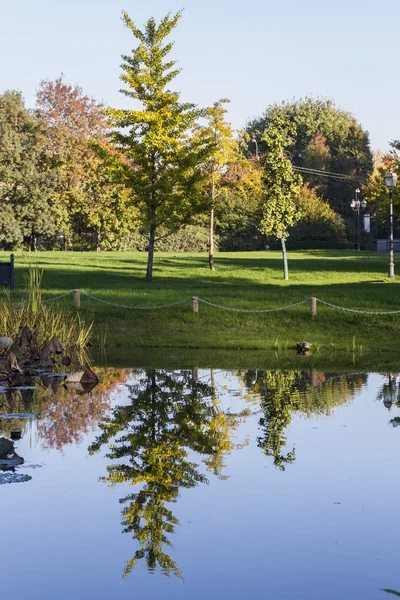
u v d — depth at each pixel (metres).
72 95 72.94
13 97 68.81
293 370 15.98
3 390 13.34
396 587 5.28
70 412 11.22
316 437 9.58
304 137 109.25
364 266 45.69
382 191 57.06
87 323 22.73
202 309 23.42
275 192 37.59
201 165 40.91
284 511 6.80
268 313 22.88
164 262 46.25
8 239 66.00
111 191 68.50
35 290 20.09
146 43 33.28
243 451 8.89
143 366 16.56
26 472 8.02
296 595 5.16
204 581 5.39
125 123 33.53
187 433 9.84
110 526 6.46
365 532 6.29
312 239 82.44
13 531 6.35
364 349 19.64
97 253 55.97
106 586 5.31
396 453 8.75
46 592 5.22
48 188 68.19
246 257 53.88
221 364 16.91
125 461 8.46
